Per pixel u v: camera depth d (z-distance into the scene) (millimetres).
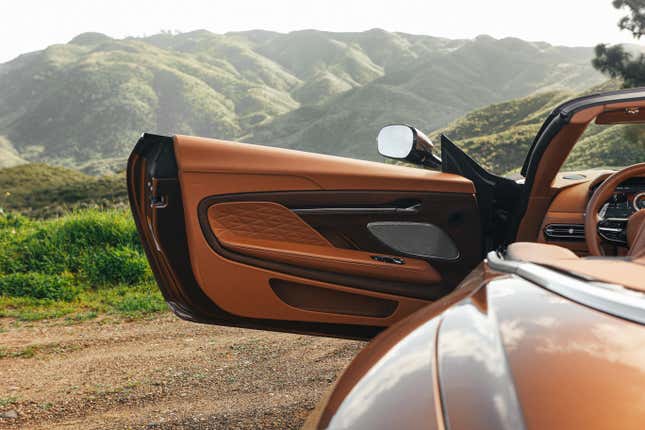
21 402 3750
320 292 2605
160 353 4930
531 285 1148
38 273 8352
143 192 2439
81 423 3365
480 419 683
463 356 857
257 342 5098
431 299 2732
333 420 809
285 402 3525
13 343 5457
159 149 2344
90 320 6484
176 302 2570
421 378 824
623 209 3068
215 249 2398
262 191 2477
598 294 983
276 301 2518
